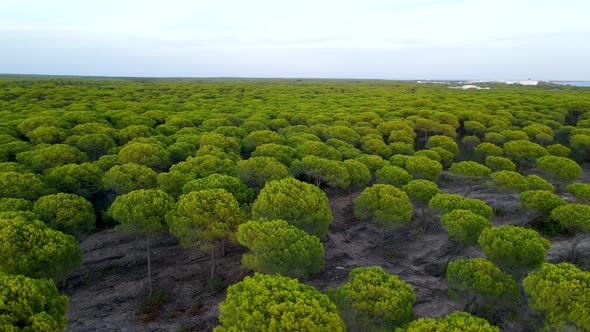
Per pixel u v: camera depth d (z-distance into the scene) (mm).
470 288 20922
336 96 111375
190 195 25281
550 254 31812
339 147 51375
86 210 26875
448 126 63781
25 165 38281
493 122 67375
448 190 47938
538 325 20516
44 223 23266
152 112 68500
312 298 15750
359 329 17625
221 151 43500
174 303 24938
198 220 23609
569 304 17828
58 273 20453
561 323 17734
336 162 39031
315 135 59031
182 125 61781
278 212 26219
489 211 29891
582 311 17250
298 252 21312
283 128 63969
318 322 14641
